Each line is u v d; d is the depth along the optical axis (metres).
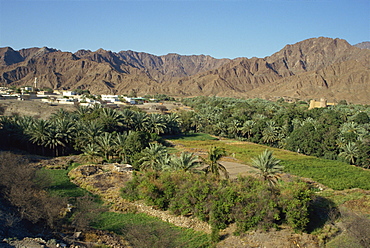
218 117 105.50
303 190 30.78
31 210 24.52
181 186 32.53
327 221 29.38
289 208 28.30
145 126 78.38
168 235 26.66
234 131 96.31
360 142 65.88
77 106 95.00
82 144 58.47
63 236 23.70
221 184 31.83
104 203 33.00
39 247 20.59
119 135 54.69
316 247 25.53
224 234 28.02
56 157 54.38
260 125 89.81
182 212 30.95
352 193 38.75
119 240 25.17
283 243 25.83
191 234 28.02
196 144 75.69
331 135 72.00
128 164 48.81
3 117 62.47
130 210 31.86
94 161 50.84
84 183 38.28
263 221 28.14
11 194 25.98
